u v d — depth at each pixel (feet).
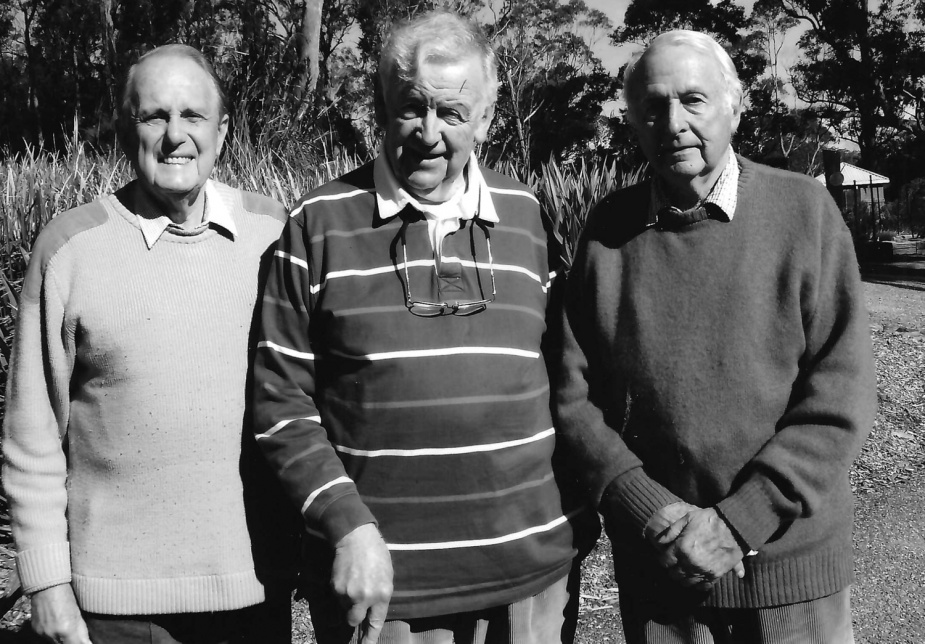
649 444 6.06
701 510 5.75
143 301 5.76
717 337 5.80
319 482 5.55
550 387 6.46
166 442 5.75
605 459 6.04
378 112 6.13
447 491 5.66
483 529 5.72
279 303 5.85
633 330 6.04
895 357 21.93
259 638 6.24
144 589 5.73
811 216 5.71
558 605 6.25
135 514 5.74
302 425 5.75
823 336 5.74
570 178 14.56
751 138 114.32
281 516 6.23
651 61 5.81
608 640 9.15
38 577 5.70
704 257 5.85
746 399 5.76
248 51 28.89
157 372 5.73
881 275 51.57
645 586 6.20
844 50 111.04
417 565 5.67
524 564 5.88
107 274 5.76
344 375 5.76
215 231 6.08
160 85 5.69
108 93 30.58
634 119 6.05
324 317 5.79
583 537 6.46
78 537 5.81
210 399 5.86
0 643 8.64
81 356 5.79
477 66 5.84
